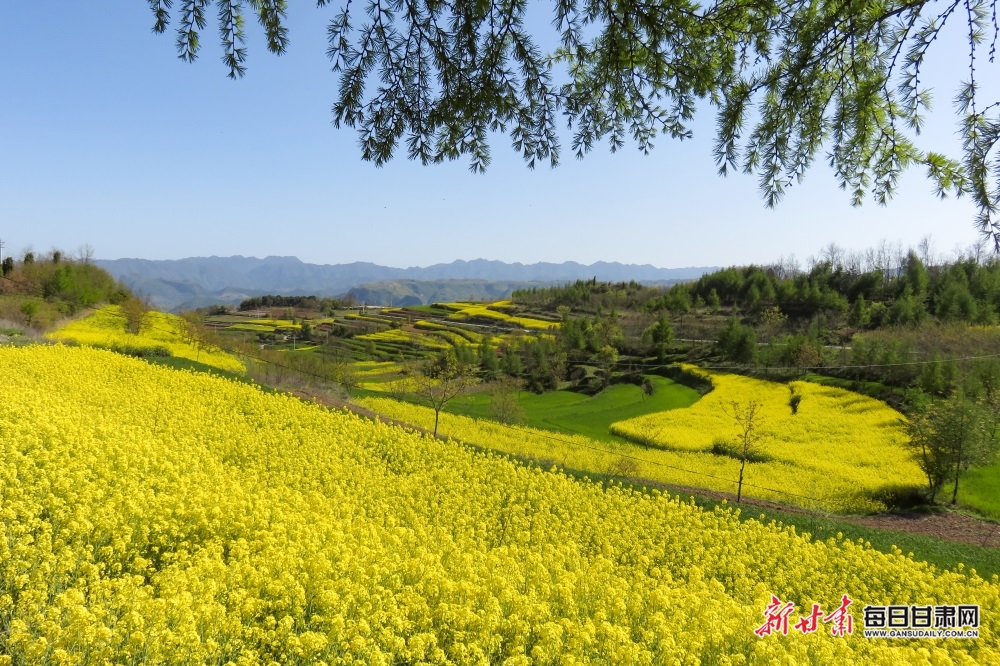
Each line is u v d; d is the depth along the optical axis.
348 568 7.77
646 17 3.31
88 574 6.51
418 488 16.23
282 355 54.50
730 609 8.62
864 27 3.18
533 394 56.25
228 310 126.19
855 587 13.09
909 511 25.16
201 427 18.94
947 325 50.66
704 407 44.34
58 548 7.21
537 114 3.96
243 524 8.94
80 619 5.09
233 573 7.07
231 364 46.03
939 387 39.16
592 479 21.25
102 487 9.66
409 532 10.26
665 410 46.62
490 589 8.26
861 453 33.09
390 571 8.07
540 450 30.00
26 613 5.49
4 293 61.09
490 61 3.59
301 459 17.16
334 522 10.27
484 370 62.91
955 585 13.07
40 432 12.10
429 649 6.68
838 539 17.33
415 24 3.42
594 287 123.50
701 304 86.25
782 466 30.91
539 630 6.86
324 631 6.56
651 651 7.31
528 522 15.12
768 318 68.00
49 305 59.34
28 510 7.68
